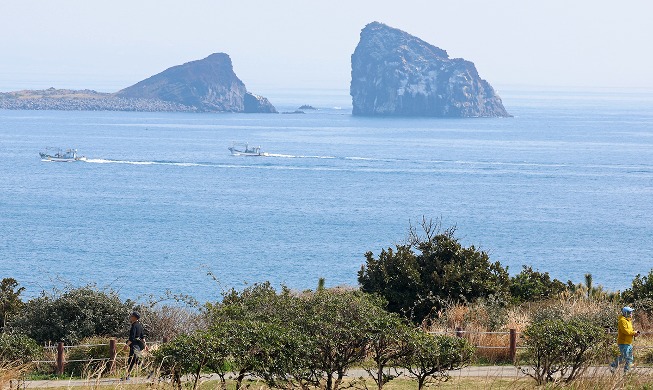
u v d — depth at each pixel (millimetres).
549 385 32125
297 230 195750
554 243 183250
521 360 41875
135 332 37938
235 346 28828
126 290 123438
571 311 50000
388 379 31906
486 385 33438
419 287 56469
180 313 50688
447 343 31406
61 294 52562
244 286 128750
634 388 31172
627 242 185875
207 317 49281
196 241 177250
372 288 57875
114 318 48906
